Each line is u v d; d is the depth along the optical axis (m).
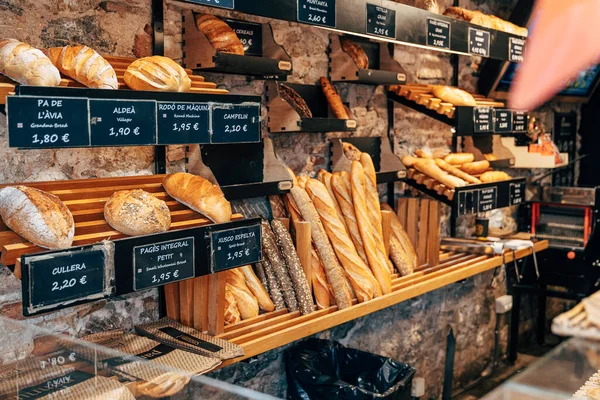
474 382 4.54
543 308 5.27
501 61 4.27
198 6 2.55
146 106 1.89
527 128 4.11
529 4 4.19
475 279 4.48
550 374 1.56
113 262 1.78
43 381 1.54
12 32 1.99
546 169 5.27
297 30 3.05
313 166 3.20
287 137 3.03
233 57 2.40
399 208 3.55
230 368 2.73
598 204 4.38
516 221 4.94
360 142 3.43
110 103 1.79
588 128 5.83
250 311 2.46
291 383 2.81
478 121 3.56
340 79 3.16
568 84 5.07
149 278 1.87
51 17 2.09
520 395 1.47
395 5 2.88
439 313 4.12
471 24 3.43
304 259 2.66
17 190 1.71
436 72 4.05
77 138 1.72
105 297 1.77
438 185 3.46
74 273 1.69
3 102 1.65
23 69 1.68
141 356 2.00
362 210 2.95
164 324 2.34
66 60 1.85
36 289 1.62
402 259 3.23
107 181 2.12
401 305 3.76
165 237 1.91
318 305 2.69
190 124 2.02
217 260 2.06
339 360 3.01
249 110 2.21
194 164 2.44
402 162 3.54
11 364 1.64
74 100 1.71
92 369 1.62
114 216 1.85
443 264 3.50
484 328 4.65
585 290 4.46
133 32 2.33
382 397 2.55
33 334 1.89
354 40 3.34
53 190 1.97
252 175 2.67
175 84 2.01
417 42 3.04
